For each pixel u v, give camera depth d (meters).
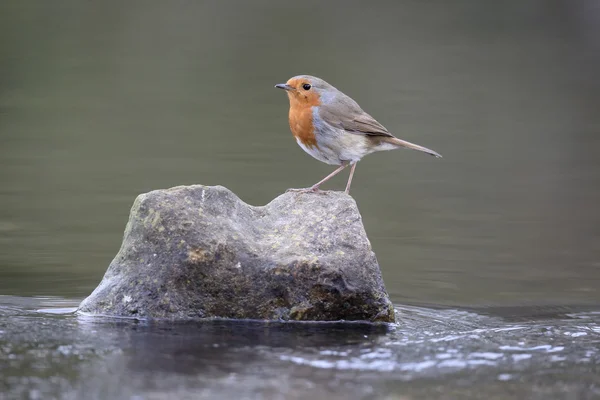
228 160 19.11
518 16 36.72
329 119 10.95
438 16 36.19
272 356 7.52
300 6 36.72
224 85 26.25
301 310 8.88
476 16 36.41
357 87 25.75
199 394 6.37
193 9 34.91
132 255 9.07
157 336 8.12
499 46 32.00
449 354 7.77
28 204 15.98
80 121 22.47
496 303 10.88
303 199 9.66
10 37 29.39
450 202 16.89
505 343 8.28
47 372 6.88
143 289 8.90
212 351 7.63
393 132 21.61
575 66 29.59
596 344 8.30
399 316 9.91
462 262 13.16
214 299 8.85
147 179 17.58
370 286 9.03
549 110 24.55
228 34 31.86
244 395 6.37
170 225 8.95
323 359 7.48
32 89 25.08
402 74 27.66
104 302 9.01
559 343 8.32
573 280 12.12
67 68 27.11
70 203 16.08
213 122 22.80
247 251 8.95
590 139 21.95
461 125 22.70
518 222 15.59
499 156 20.30
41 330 8.34
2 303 10.09
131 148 20.08
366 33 32.72
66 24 31.64
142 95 25.08
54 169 18.38
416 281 12.03
